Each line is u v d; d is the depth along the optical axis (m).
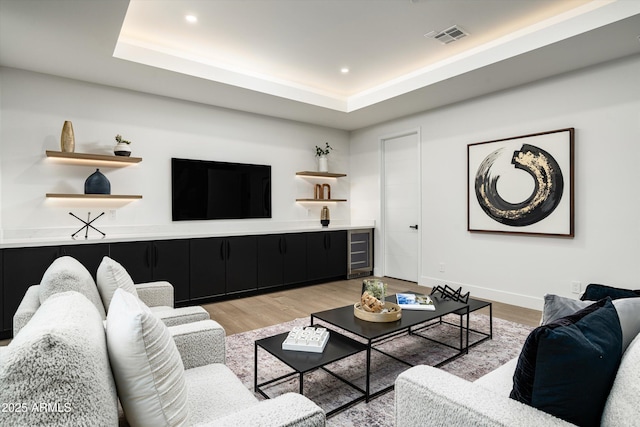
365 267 5.76
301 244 4.97
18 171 3.44
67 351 0.70
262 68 4.12
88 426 0.69
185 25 3.14
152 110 4.20
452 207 4.61
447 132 4.65
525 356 0.95
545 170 3.69
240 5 2.83
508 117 4.02
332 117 5.27
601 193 3.34
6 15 2.48
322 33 3.30
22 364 0.65
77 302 1.05
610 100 3.28
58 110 3.63
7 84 3.38
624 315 1.18
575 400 0.89
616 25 2.62
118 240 3.54
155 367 0.92
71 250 3.30
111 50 3.04
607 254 3.31
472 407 0.95
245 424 0.88
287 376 2.25
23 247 3.07
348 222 6.17
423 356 2.59
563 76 3.58
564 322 0.98
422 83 3.96
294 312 3.76
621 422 0.81
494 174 4.12
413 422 1.10
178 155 4.39
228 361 2.51
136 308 0.96
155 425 0.93
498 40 3.41
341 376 2.29
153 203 4.21
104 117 3.89
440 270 4.77
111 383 0.87
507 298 4.05
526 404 0.96
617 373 0.91
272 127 5.25
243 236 4.41
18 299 3.05
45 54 3.11
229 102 4.51
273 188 5.26
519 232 3.92
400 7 2.87
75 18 2.53
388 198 5.65
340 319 2.33
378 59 3.89
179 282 3.92
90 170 3.81
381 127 5.63
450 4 2.83
